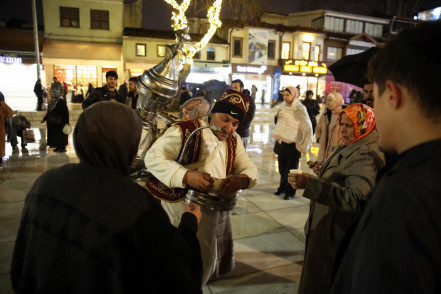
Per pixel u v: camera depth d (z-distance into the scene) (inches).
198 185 60.3
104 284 30.6
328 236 67.1
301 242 122.0
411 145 24.9
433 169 21.4
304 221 141.1
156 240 31.8
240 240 122.1
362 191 59.1
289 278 98.4
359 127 64.9
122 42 875.4
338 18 1061.1
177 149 68.6
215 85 382.3
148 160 66.8
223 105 68.3
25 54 791.7
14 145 277.4
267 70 992.2
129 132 36.1
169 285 32.1
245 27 935.7
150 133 75.5
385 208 21.9
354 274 23.0
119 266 30.1
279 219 142.6
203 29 951.0
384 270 20.6
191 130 69.1
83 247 30.6
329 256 66.6
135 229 31.1
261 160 265.0
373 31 1107.9
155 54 865.5
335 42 1062.4
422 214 20.0
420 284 19.5
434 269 19.7
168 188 69.6
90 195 31.6
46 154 264.4
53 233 31.3
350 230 54.0
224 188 63.5
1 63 783.7
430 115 23.5
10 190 169.3
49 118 265.9
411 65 23.7
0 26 898.1
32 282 32.0
